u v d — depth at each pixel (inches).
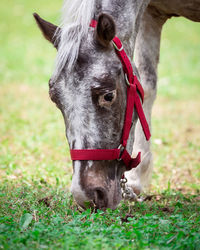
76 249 168.4
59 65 187.9
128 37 218.8
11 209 228.7
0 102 617.3
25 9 1382.9
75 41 189.2
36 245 173.8
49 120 530.0
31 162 373.4
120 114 197.8
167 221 206.8
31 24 1234.6
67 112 188.9
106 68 189.2
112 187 199.8
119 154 201.5
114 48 200.1
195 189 323.9
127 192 255.3
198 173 357.1
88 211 203.6
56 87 189.3
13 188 280.8
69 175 332.8
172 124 554.3
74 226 198.7
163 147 448.1
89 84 185.6
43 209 230.1
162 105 668.1
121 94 198.2
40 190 273.4
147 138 216.5
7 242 177.9
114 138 196.5
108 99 188.5
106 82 186.9
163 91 748.0
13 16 1309.1
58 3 1439.5
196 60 962.7
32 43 1063.0
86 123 187.6
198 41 1156.5
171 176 350.3
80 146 189.5
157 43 285.6
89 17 196.4
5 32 1151.0
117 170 207.6
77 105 186.7
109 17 183.2
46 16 1253.7
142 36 278.8
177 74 853.8
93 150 189.5
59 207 236.5
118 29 212.2
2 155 386.3
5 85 726.5
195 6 267.9
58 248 170.1
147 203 267.4
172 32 1242.0
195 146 443.8
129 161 210.2
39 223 201.3
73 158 192.2
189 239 181.9
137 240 180.4
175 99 706.8
